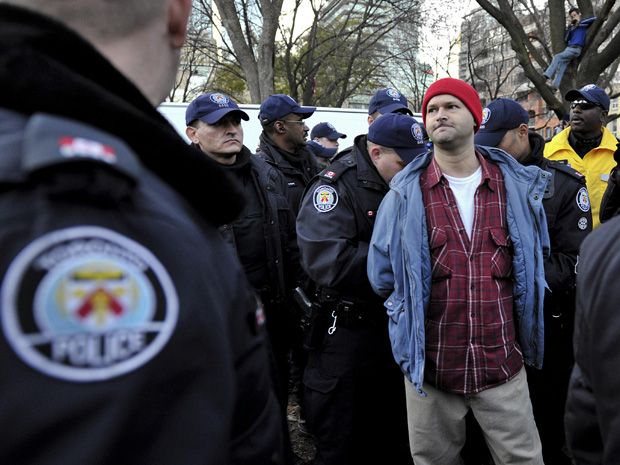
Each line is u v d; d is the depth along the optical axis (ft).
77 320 1.45
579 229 8.06
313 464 8.76
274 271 8.89
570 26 25.35
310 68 54.95
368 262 7.06
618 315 2.55
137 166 1.70
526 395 6.74
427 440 6.83
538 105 87.66
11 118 1.65
